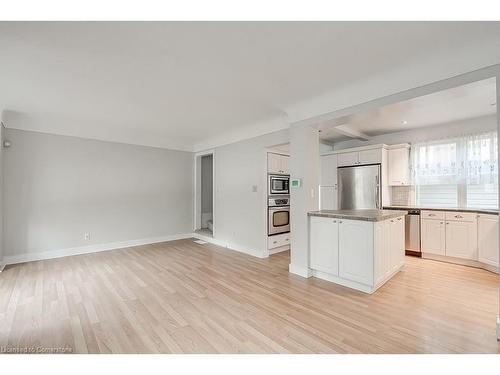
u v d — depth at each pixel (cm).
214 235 557
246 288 301
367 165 500
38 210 423
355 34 189
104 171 494
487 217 354
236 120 429
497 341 191
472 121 422
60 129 442
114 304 257
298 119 354
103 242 491
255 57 223
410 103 254
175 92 305
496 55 194
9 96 318
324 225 325
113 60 227
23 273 352
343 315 234
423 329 209
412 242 439
